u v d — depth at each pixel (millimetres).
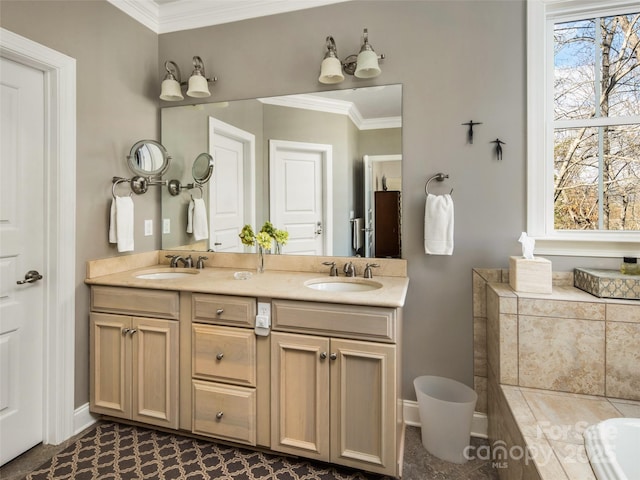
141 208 2328
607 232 1833
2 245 1644
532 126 1856
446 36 1964
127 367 1884
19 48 1599
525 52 1864
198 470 1626
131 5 2219
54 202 1806
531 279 1664
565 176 1899
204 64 2377
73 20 1863
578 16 1848
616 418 1271
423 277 2031
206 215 2404
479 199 1940
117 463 1672
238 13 2295
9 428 1690
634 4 1768
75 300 1895
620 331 1482
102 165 2047
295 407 1623
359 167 2117
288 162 2240
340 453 1561
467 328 1972
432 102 1993
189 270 2275
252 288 1729
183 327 1794
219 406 1722
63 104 1805
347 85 2131
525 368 1597
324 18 2156
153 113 2420
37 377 1812
